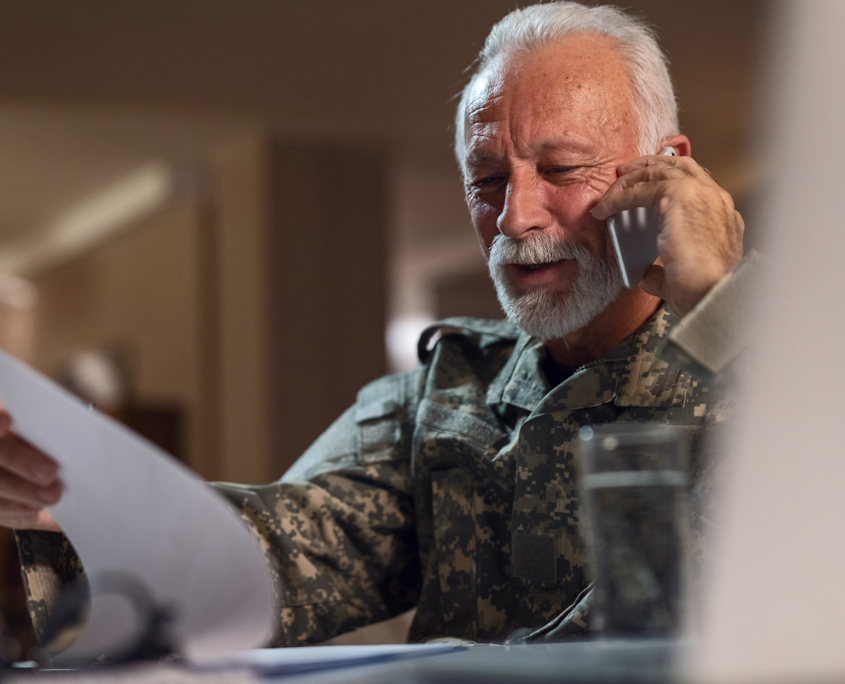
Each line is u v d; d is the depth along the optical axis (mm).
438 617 1486
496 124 1452
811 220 531
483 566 1451
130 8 5691
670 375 1341
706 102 7309
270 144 8242
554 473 1378
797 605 520
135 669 687
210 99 7398
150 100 7375
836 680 508
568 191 1406
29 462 817
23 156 9062
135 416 8922
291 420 8070
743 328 928
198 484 728
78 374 12328
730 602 533
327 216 8375
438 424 1539
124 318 11430
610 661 637
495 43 1537
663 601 711
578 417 1382
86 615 808
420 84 7160
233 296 8766
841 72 511
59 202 11094
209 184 9391
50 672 746
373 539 1582
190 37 6156
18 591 6020
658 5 5773
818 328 531
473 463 1488
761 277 555
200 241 9523
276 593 1501
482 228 1524
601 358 1468
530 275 1439
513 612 1423
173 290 10117
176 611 758
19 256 13766
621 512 716
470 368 1627
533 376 1495
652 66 1501
